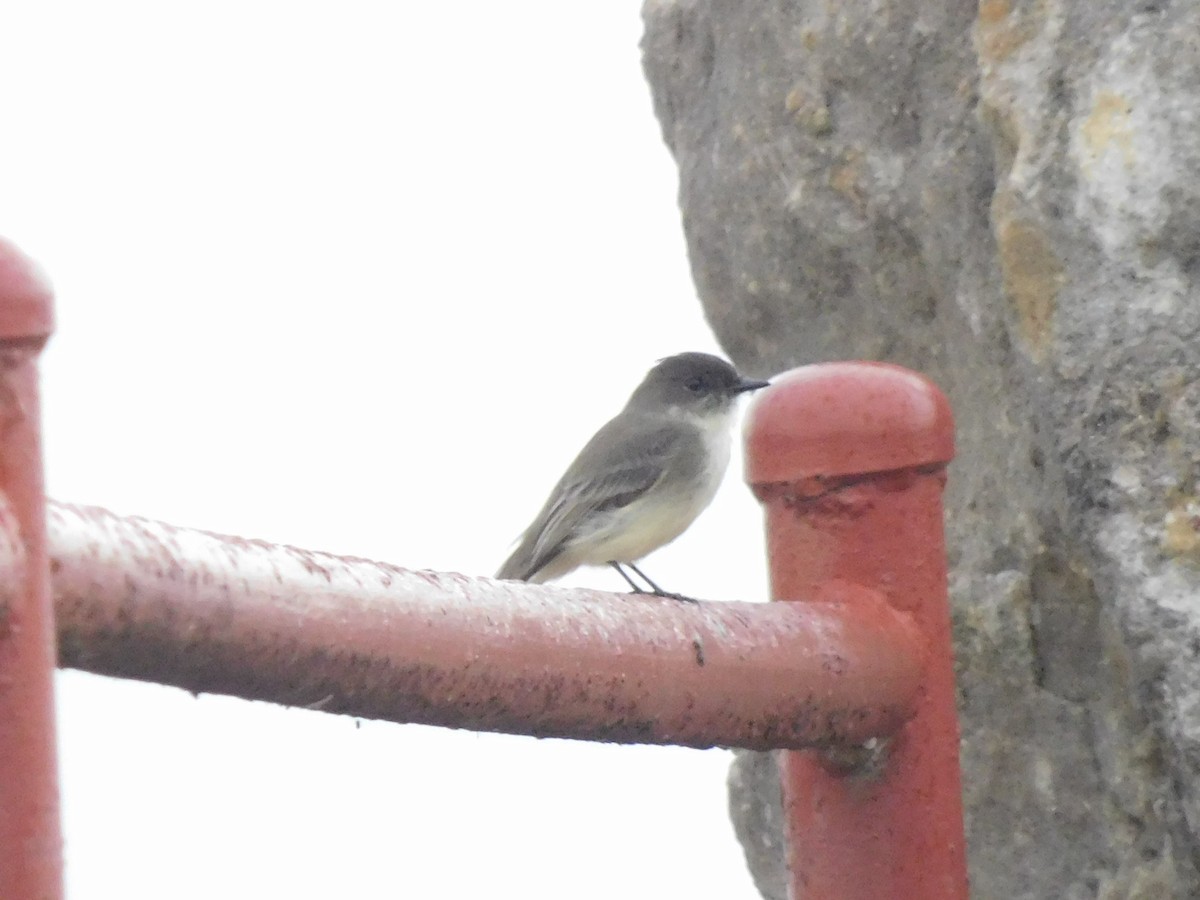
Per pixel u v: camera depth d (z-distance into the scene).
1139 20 8.70
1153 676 8.20
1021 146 8.91
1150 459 8.31
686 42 12.09
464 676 6.32
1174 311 8.38
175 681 5.61
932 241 10.30
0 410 4.89
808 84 10.95
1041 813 9.49
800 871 8.04
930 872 7.87
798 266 11.19
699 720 7.17
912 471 7.96
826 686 7.53
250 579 5.64
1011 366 9.63
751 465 8.20
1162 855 8.91
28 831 4.81
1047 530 9.34
